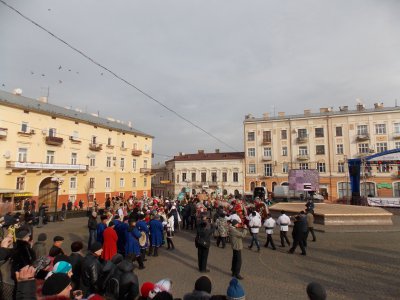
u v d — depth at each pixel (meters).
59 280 3.56
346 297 7.33
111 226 9.09
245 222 17.09
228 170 58.81
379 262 10.62
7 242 6.52
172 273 9.48
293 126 54.38
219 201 25.06
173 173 65.12
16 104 33.34
